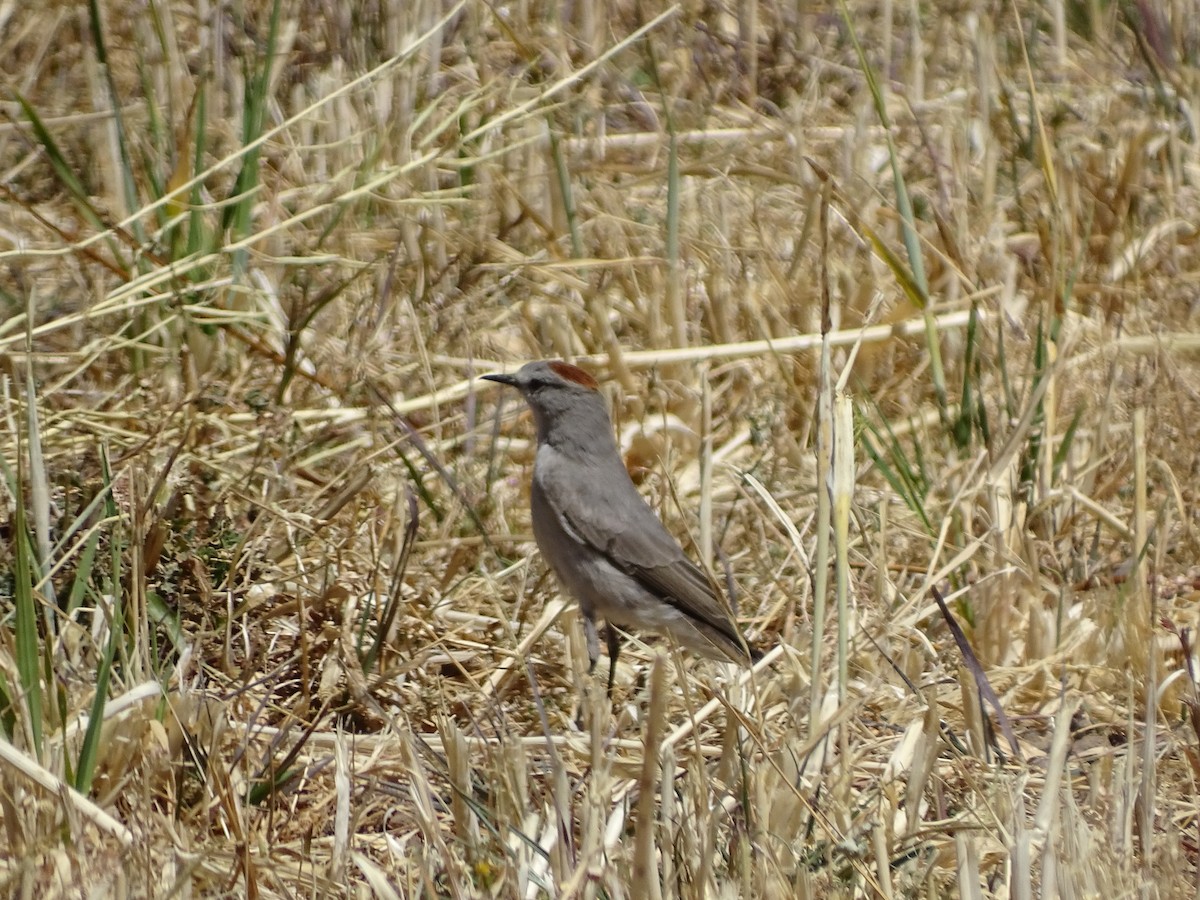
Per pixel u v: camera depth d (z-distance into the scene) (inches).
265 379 513.0
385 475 480.4
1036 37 770.8
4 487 429.1
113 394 477.4
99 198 594.9
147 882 288.4
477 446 519.8
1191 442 511.5
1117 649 427.8
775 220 634.2
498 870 307.7
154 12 602.9
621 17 737.6
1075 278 573.6
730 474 502.0
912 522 479.2
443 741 340.8
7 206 577.6
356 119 629.9
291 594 429.1
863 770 370.3
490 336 566.3
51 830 299.9
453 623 433.7
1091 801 339.9
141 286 483.2
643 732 380.8
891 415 543.5
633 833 332.8
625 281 585.3
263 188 591.8
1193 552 475.5
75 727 332.8
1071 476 487.8
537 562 468.1
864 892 302.5
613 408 524.1
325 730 381.7
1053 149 667.4
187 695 352.5
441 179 640.4
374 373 521.0
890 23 749.3
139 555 368.8
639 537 435.8
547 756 377.7
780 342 537.0
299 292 561.3
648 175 650.2
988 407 531.5
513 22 713.0
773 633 449.7
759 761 327.9
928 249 579.8
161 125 596.4
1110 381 502.6
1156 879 306.5
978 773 358.6
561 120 670.5
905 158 671.1
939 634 442.9
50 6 664.4
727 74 732.7
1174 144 667.4
